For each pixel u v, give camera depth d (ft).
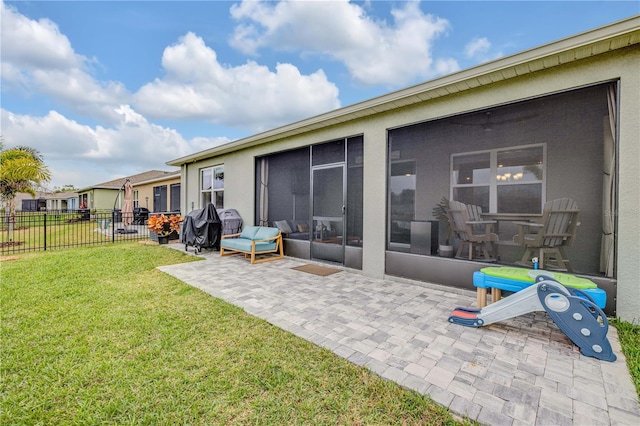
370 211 16.75
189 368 7.43
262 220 24.67
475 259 13.41
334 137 18.57
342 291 13.84
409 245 15.40
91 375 7.09
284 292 13.66
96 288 14.15
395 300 12.54
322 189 19.77
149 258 21.95
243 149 26.07
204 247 25.25
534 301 8.63
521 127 12.28
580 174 11.05
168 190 51.75
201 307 11.62
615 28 9.06
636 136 9.65
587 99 10.87
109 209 72.64
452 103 13.73
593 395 6.30
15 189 36.70
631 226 9.74
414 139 15.28
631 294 9.75
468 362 7.63
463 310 10.62
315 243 20.25
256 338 9.00
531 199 12.08
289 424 5.64
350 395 6.41
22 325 9.83
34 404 6.12
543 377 6.96
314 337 9.07
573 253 11.21
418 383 6.75
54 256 22.38
